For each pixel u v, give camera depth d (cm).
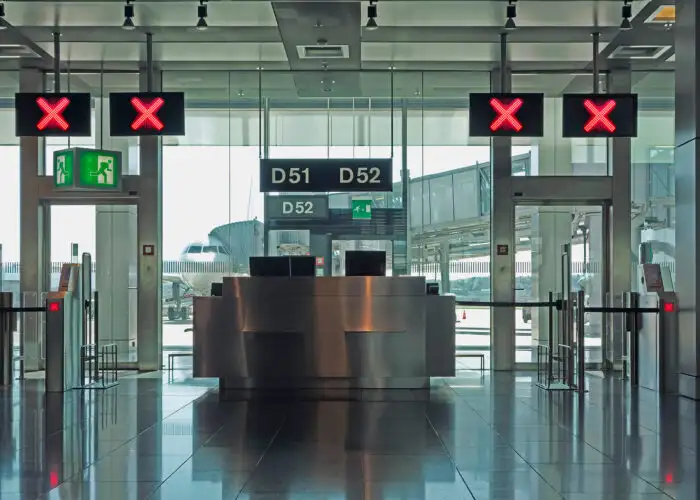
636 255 1385
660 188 1402
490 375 1273
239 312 1057
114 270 1404
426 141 1416
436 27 1152
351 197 1419
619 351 1362
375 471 603
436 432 761
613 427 788
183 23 1138
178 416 856
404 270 1411
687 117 990
